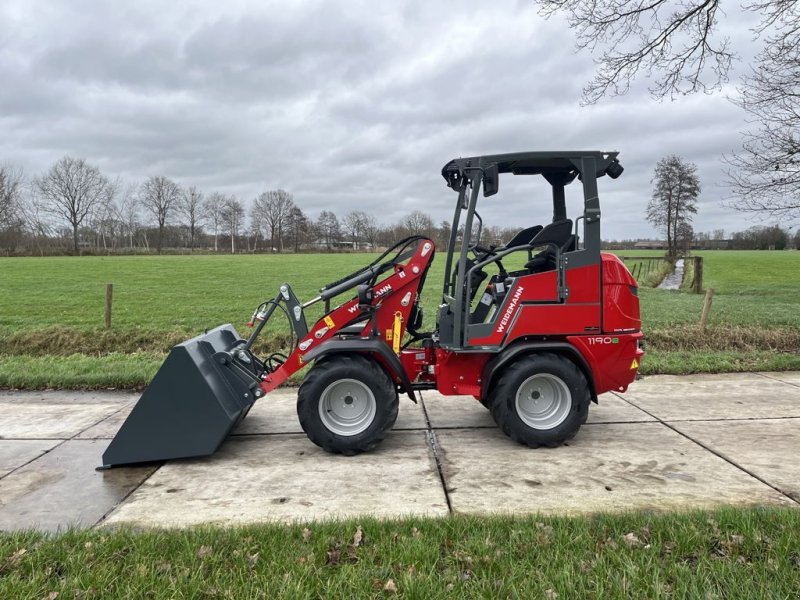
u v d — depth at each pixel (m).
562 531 3.26
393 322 5.25
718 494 4.00
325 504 3.94
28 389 7.41
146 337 11.45
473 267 5.08
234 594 2.72
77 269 37.25
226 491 4.20
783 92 10.82
